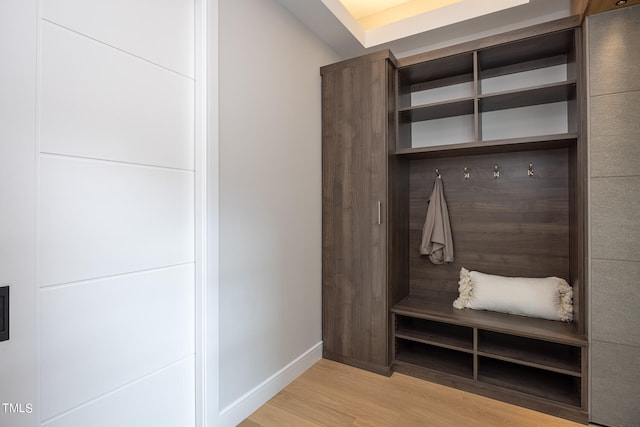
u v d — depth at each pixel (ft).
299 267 7.34
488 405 6.12
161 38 4.53
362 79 7.53
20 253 3.21
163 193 4.58
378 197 7.36
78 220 3.65
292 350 7.11
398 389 6.67
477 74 6.90
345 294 7.80
